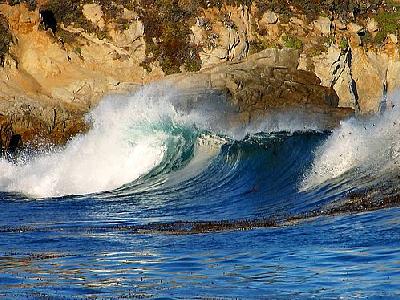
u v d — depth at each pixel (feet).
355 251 90.02
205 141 194.39
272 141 180.45
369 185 145.69
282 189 163.02
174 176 189.98
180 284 78.59
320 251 91.66
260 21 330.95
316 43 328.90
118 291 76.18
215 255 93.50
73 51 305.32
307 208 139.23
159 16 320.91
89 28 313.32
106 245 105.09
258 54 322.75
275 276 80.23
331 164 160.76
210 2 327.67
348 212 121.60
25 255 98.63
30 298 73.46
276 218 128.16
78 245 105.91
